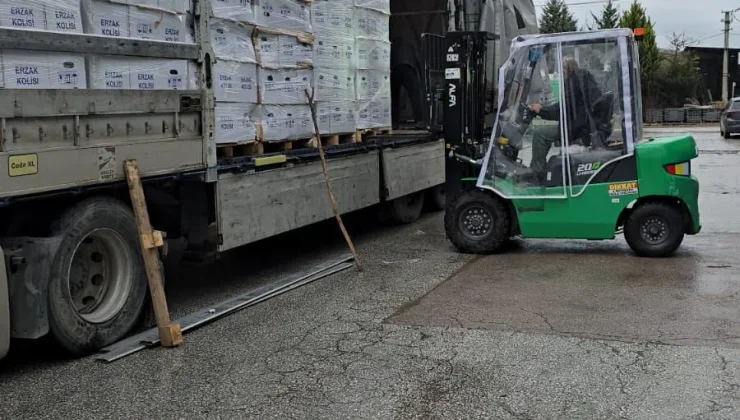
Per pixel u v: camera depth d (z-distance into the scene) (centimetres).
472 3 1120
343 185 854
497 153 808
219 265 815
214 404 421
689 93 5741
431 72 941
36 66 449
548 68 781
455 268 765
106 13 499
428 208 1192
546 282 693
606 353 494
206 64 597
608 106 769
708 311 585
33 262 462
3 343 443
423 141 1081
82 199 505
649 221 780
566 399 420
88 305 521
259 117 698
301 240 953
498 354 496
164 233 586
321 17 796
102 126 497
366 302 638
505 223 820
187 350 518
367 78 913
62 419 405
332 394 433
